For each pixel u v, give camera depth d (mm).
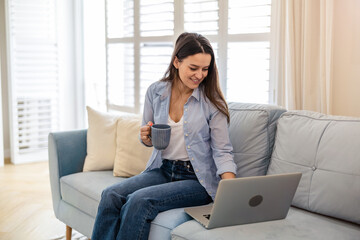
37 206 3254
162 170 2164
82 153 2695
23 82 4387
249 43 2717
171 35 3166
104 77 4793
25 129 4465
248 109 2244
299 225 1715
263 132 2148
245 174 2143
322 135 1910
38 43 4418
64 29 4559
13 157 4430
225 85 2848
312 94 2381
